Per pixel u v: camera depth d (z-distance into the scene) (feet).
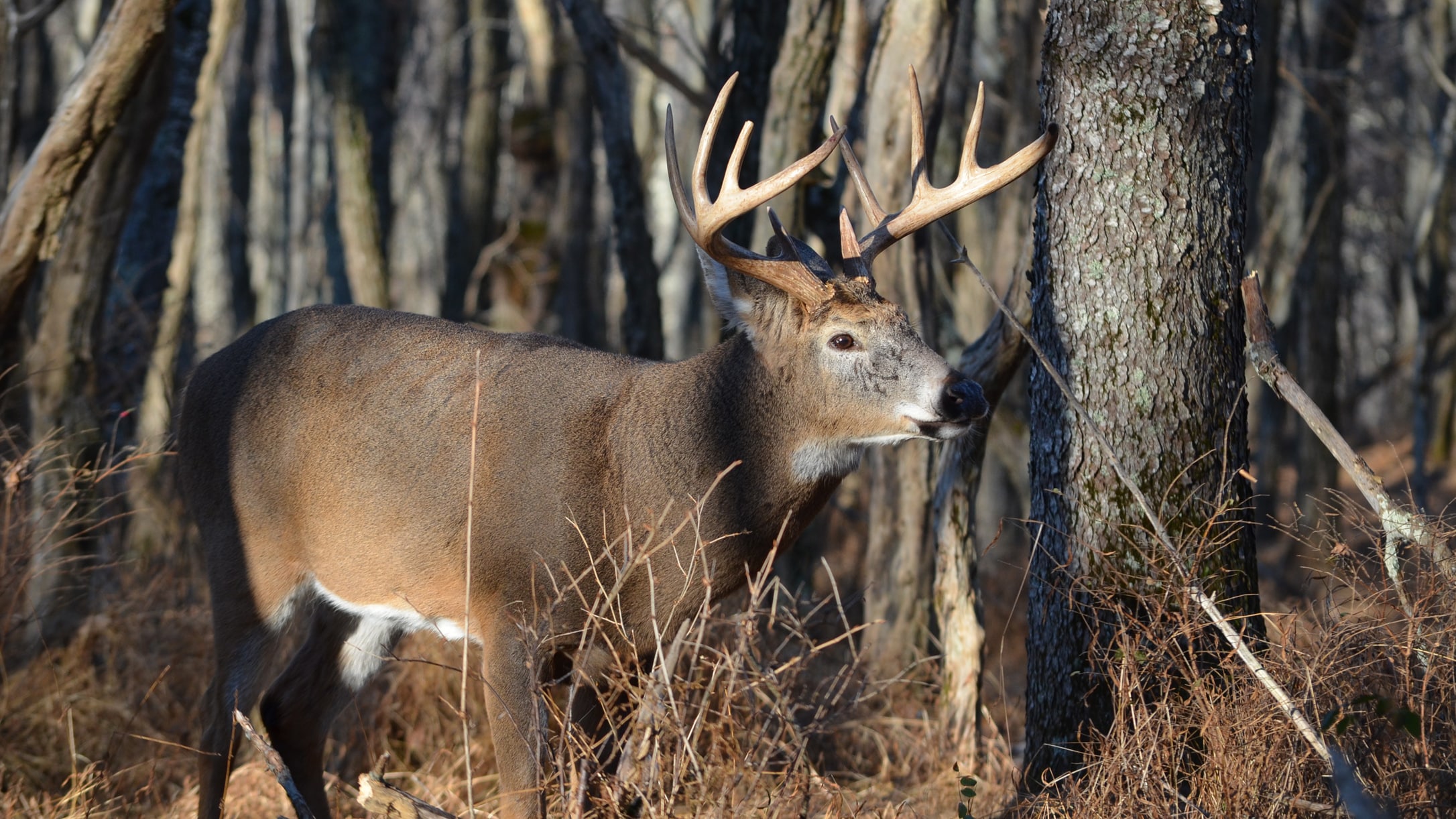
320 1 84.79
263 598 32.01
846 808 27.76
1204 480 27.96
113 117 37.11
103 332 42.68
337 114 78.89
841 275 29.89
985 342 36.04
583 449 28.73
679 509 28.76
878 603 44.06
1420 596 25.63
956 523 37.86
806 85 48.44
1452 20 102.53
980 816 31.12
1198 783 24.91
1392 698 25.43
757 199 27.66
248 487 31.91
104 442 43.45
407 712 37.86
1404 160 117.91
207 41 53.01
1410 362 130.21
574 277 96.73
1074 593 28.48
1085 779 26.66
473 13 113.80
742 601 34.71
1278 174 97.55
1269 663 25.72
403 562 30.17
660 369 30.07
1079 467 28.35
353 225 78.64
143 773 33.83
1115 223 27.68
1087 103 27.78
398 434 30.19
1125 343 27.84
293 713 32.48
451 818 24.91
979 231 82.89
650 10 104.01
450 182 126.31
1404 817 23.79
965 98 83.25
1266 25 84.69
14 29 44.50
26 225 37.45
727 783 23.89
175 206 52.44
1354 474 26.99
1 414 39.96
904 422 28.68
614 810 24.03
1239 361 28.63
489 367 30.37
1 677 35.12
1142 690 25.88
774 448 29.35
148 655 38.24
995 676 53.21
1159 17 27.09
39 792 32.35
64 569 40.04
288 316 33.22
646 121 112.88
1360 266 152.05
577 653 27.27
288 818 31.22
